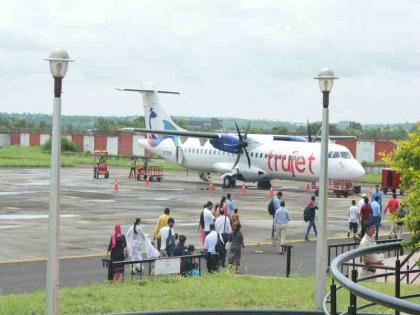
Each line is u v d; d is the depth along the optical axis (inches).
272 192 2155.5
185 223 1422.2
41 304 631.8
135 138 4842.5
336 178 2146.9
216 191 2251.5
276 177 2321.6
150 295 692.7
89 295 684.1
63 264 938.1
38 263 941.2
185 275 829.2
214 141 2422.5
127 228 1321.4
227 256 997.8
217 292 709.3
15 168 3454.7
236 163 2397.9
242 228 1378.0
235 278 818.2
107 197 1966.0
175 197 2004.2
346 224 1496.1
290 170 2241.6
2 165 3533.5
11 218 1451.8
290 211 1711.4
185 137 2652.6
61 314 601.3
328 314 263.6
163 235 908.6
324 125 627.2
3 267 908.0
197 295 693.3
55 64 489.1
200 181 2765.7
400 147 546.9
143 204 1787.6
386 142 3681.1
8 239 1155.3
